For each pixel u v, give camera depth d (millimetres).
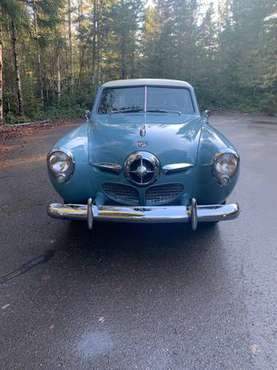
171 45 31141
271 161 7672
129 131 3697
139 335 2447
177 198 3432
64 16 26359
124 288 2994
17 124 15891
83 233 4039
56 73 27234
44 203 5051
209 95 28609
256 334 2445
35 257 3504
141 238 3922
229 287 3000
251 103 25891
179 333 2463
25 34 19812
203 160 3398
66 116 20562
